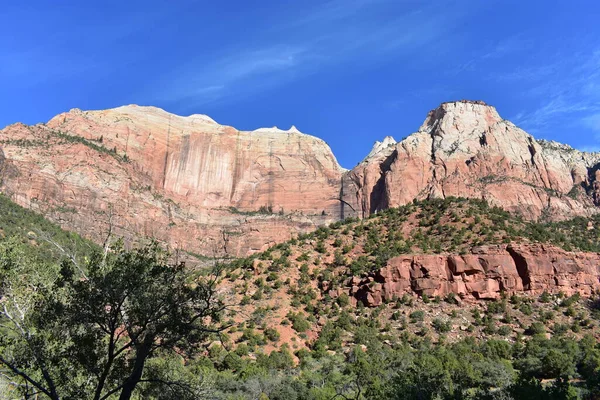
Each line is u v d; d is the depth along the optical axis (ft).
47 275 79.41
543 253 334.24
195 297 72.54
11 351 74.43
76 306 68.33
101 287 67.31
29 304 76.64
